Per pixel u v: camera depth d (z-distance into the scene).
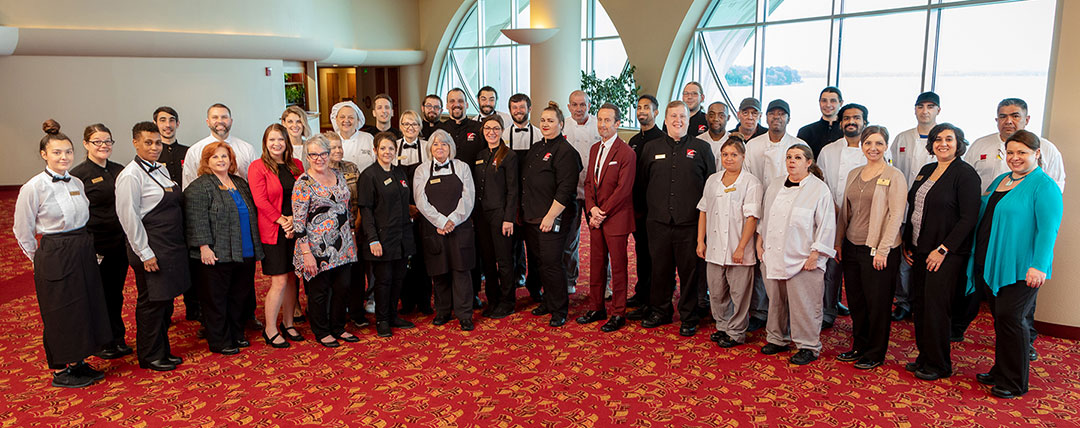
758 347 4.51
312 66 15.02
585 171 5.62
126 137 12.23
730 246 4.34
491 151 5.03
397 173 4.71
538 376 4.08
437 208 4.75
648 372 4.11
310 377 4.09
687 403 3.69
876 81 10.36
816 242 3.99
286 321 4.74
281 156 4.45
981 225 3.68
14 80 11.23
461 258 4.84
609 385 3.94
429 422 3.51
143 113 12.29
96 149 4.20
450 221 4.75
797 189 4.02
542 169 4.85
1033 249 3.50
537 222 4.89
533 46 11.99
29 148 11.54
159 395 3.83
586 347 4.55
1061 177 4.21
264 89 13.70
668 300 4.91
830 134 5.19
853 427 3.38
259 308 5.46
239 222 4.27
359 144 5.32
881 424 3.40
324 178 4.39
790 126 11.62
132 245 3.88
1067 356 4.21
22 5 10.86
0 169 11.51
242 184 4.35
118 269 4.39
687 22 12.38
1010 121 4.30
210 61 12.89
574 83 12.16
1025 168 3.53
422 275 5.25
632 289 5.96
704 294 5.18
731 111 12.50
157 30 12.00
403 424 3.48
